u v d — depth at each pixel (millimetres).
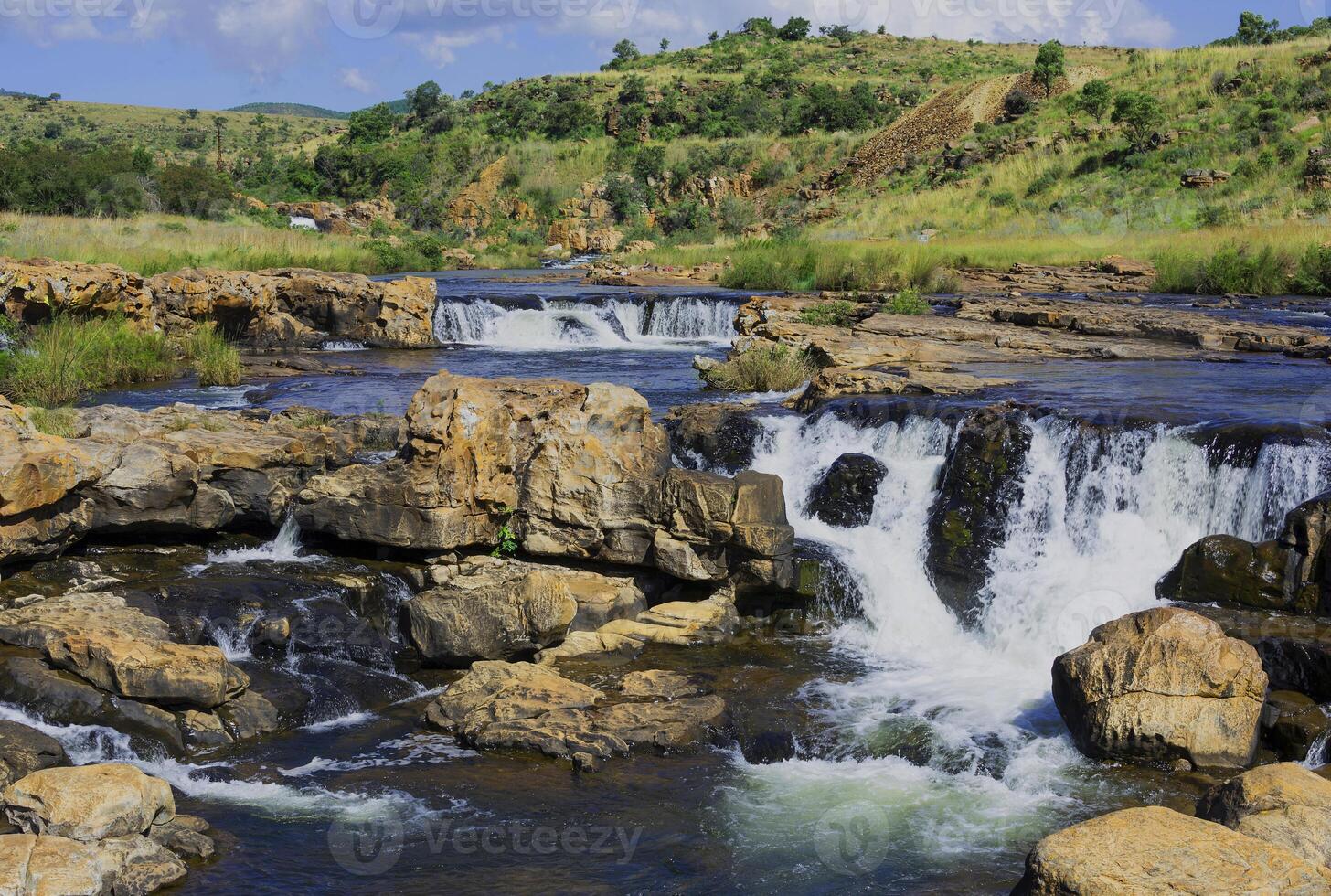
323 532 12992
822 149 79938
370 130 103875
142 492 12469
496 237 79375
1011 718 10422
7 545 11422
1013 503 13633
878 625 12719
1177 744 9336
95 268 24359
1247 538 12547
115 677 9586
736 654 11953
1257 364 20297
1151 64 67500
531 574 11641
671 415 17188
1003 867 8008
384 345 28672
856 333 23234
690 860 8070
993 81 73750
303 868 7824
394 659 11531
